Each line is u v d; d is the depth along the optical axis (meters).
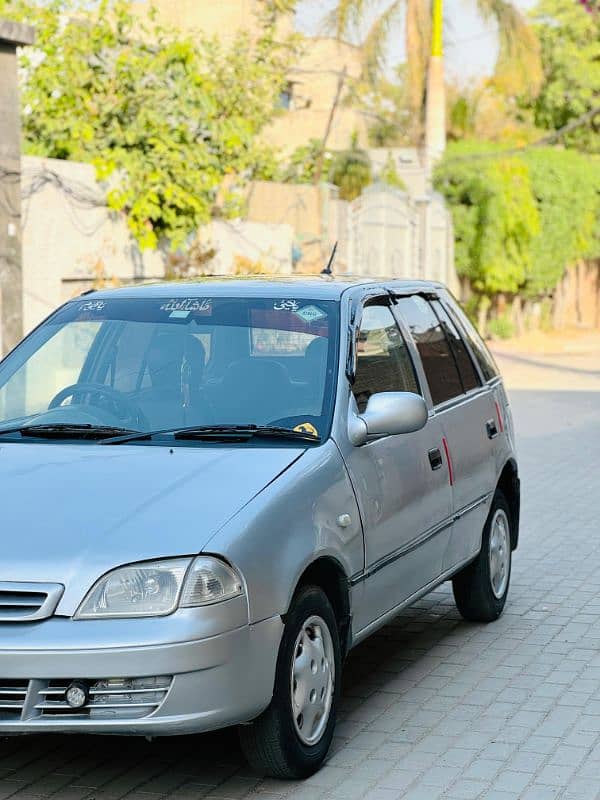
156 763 6.54
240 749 6.71
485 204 41.12
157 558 5.57
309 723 6.25
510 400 24.80
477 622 9.34
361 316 7.55
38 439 6.89
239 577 5.66
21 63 20.39
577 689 7.73
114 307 7.76
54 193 17.28
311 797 6.05
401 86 46.84
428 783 6.21
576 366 33.50
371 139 48.03
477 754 6.62
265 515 5.90
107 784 6.26
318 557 6.19
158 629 5.45
